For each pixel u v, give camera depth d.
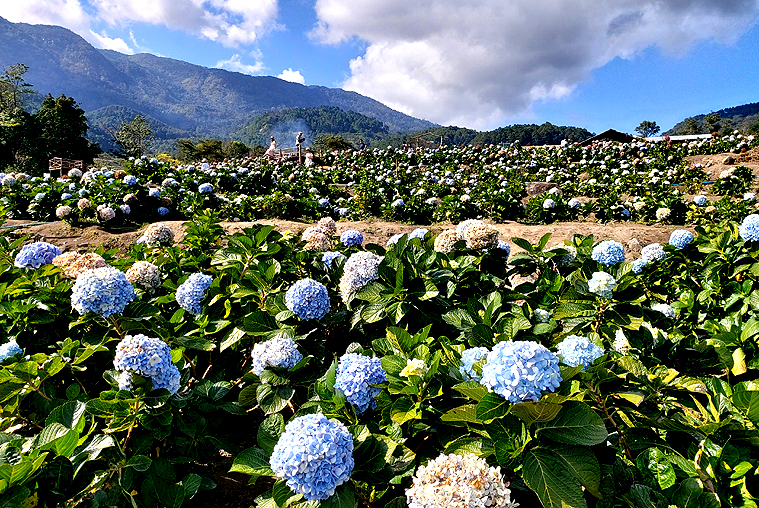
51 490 1.53
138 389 1.76
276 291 2.93
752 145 24.64
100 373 2.54
